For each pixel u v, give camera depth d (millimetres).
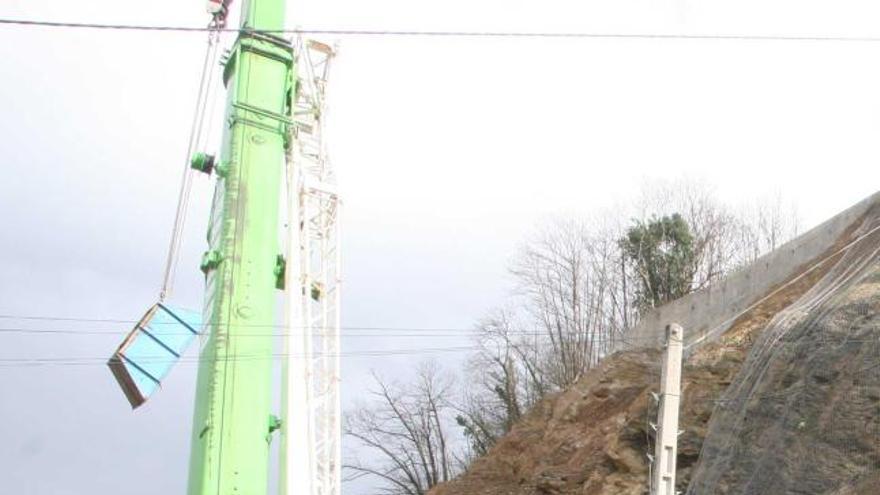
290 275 21531
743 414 17672
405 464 46500
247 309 19688
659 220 51062
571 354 48094
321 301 22500
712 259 50969
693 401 22953
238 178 20750
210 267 20359
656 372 30141
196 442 18797
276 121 21656
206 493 18016
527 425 34406
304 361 21172
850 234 24984
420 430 47156
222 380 18906
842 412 15227
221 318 19438
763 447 16500
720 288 30547
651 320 33938
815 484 14695
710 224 52094
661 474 14156
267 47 22188
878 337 15617
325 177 23516
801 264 27047
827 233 26391
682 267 49688
